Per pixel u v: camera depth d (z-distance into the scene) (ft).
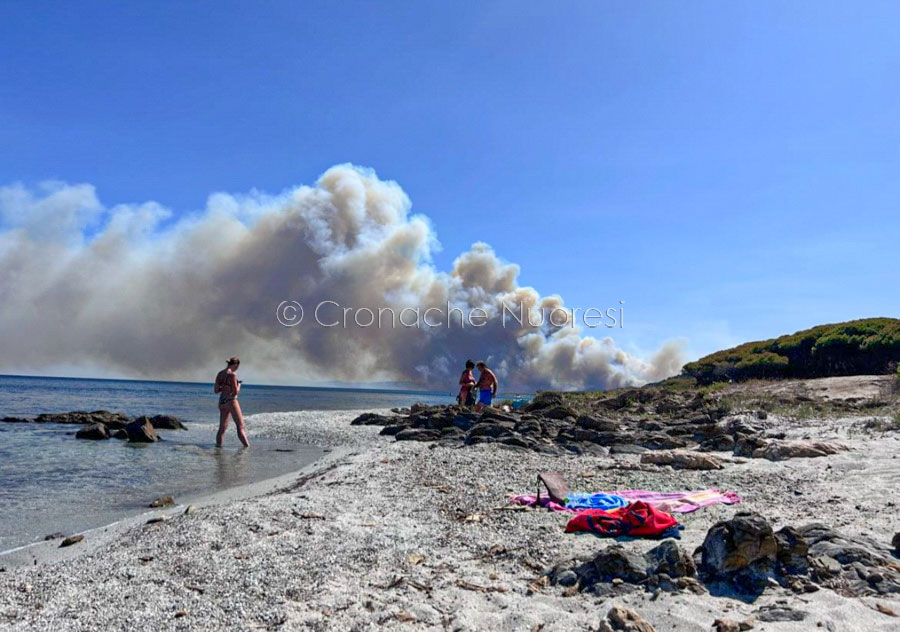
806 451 45.01
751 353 159.22
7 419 86.17
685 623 15.21
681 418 79.00
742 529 18.42
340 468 44.93
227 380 63.87
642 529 24.41
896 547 20.13
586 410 93.66
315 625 16.12
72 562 22.48
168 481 42.52
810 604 16.06
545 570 20.47
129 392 278.46
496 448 52.37
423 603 17.66
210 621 16.47
